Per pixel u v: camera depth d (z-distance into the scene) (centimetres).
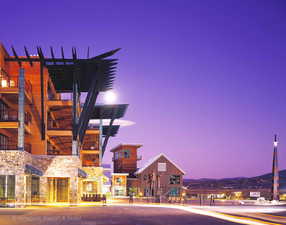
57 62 3759
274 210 3005
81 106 5072
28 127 3534
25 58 3594
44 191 3662
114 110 5459
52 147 4850
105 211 2647
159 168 7794
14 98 3481
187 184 10962
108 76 4059
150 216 2233
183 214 2434
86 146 5881
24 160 3180
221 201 5791
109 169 7038
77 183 3753
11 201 3102
